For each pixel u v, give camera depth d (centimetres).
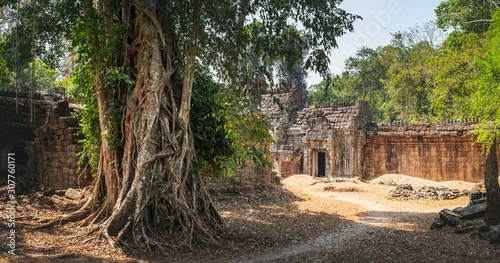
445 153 3362
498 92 2222
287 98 4397
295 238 1298
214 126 1611
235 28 1291
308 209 1975
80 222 1304
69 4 1516
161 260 983
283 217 1698
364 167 3791
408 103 4775
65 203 1542
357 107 3834
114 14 1341
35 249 1004
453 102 3975
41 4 1619
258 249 1130
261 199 2200
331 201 2316
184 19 1427
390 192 2641
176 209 1179
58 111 1942
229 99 1295
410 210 2030
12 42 1738
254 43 1374
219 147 1666
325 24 1359
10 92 2462
